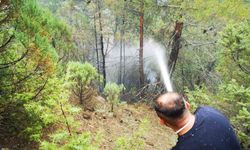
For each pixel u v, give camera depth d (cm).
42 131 638
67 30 1168
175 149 234
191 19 1802
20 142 575
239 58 1067
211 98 1034
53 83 613
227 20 1641
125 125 1012
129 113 1210
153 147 941
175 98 235
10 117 570
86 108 984
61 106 566
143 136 1004
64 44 1080
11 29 577
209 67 2214
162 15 1912
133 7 2048
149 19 2038
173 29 1886
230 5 1611
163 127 1230
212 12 1633
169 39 1903
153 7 1816
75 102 992
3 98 554
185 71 2342
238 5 1619
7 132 580
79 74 957
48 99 591
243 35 1029
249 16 1644
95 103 1095
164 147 983
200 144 228
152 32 2020
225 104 1003
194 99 1012
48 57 613
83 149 500
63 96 589
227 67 1136
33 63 607
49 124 657
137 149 816
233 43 1027
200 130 231
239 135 873
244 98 930
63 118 588
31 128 553
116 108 1177
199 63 2189
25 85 596
